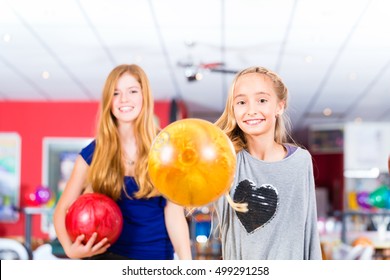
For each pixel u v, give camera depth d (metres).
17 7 5.10
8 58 6.81
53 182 9.29
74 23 5.50
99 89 8.54
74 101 9.38
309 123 12.54
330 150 12.74
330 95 9.12
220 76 7.59
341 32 5.75
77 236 2.00
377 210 7.62
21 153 9.31
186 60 6.75
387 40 5.99
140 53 6.52
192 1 4.90
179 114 9.30
